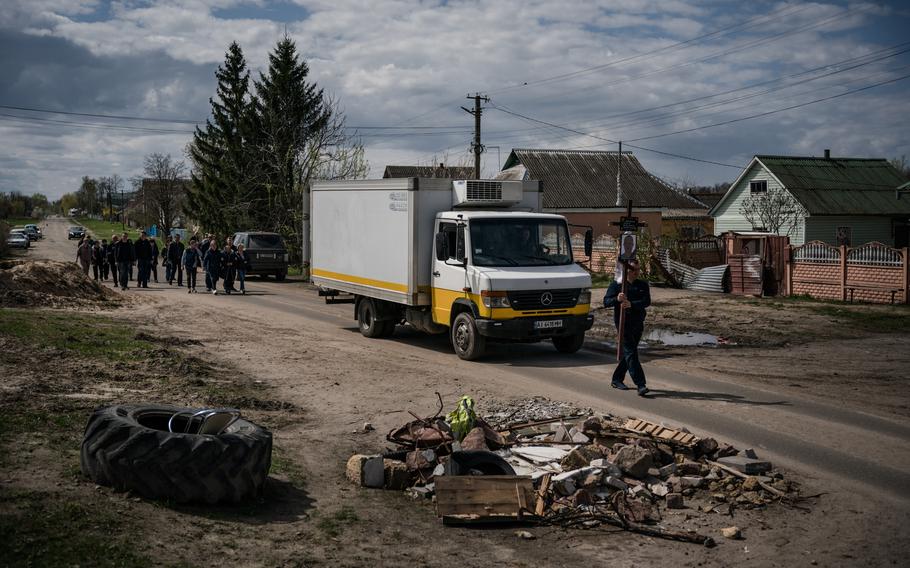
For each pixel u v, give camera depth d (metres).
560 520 6.51
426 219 15.10
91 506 5.71
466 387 11.60
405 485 7.27
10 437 7.39
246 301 24.33
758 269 25.53
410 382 11.94
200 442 6.20
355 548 5.70
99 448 6.22
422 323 15.68
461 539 6.07
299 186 43.19
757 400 10.90
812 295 24.42
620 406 10.44
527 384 11.92
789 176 43.44
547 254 14.74
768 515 6.66
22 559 4.71
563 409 9.91
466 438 7.91
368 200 16.55
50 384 9.95
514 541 6.07
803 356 14.72
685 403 10.67
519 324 13.74
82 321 16.55
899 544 6.07
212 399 10.13
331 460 7.97
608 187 54.53
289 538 5.76
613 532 6.33
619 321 11.40
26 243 68.44
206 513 6.05
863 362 14.08
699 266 29.80
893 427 9.49
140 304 22.39
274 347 15.09
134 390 10.23
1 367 10.73
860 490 7.25
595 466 7.25
